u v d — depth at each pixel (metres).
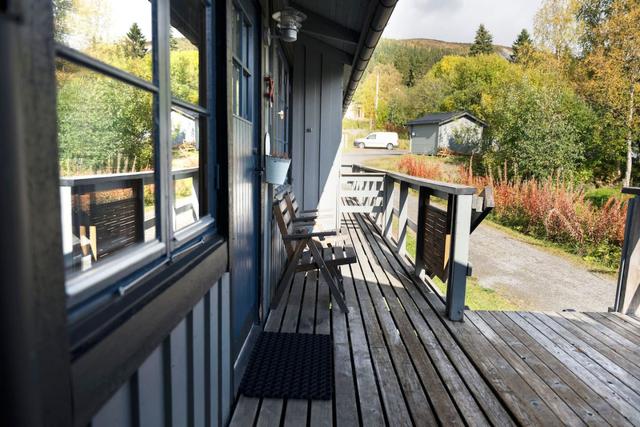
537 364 2.62
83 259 2.06
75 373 0.67
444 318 3.29
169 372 1.16
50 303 0.60
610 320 3.45
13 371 0.51
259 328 2.83
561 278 7.35
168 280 1.11
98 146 3.39
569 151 16.19
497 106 19.58
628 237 3.61
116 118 3.37
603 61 18.92
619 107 17.53
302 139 6.11
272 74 3.58
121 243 2.76
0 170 0.49
